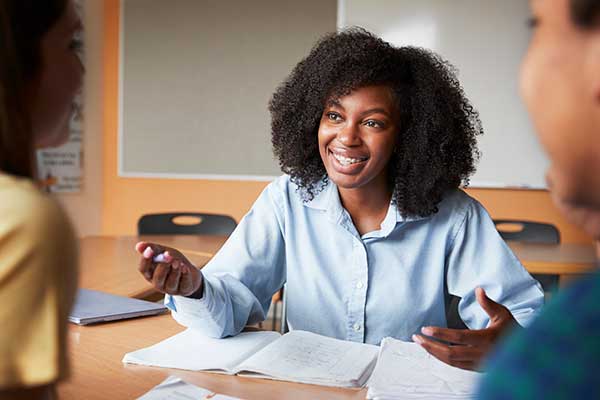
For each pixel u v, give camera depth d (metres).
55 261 0.48
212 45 4.05
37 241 0.48
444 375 1.00
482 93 3.79
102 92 4.20
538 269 2.27
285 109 1.42
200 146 4.12
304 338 1.18
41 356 0.48
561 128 0.30
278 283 1.47
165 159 4.17
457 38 3.79
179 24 4.07
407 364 1.05
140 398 0.89
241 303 1.27
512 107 3.75
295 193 1.43
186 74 4.10
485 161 3.81
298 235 1.41
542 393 0.28
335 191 1.38
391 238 1.37
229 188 4.12
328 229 1.39
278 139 1.45
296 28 3.96
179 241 2.54
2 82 0.51
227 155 4.10
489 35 3.75
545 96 0.31
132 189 4.23
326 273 1.38
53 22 0.56
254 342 1.18
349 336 1.36
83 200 4.09
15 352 0.47
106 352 1.11
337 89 1.29
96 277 1.72
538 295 1.33
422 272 1.37
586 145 0.30
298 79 1.41
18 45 0.53
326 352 1.11
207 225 2.90
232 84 4.05
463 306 1.37
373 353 1.12
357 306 1.36
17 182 0.51
